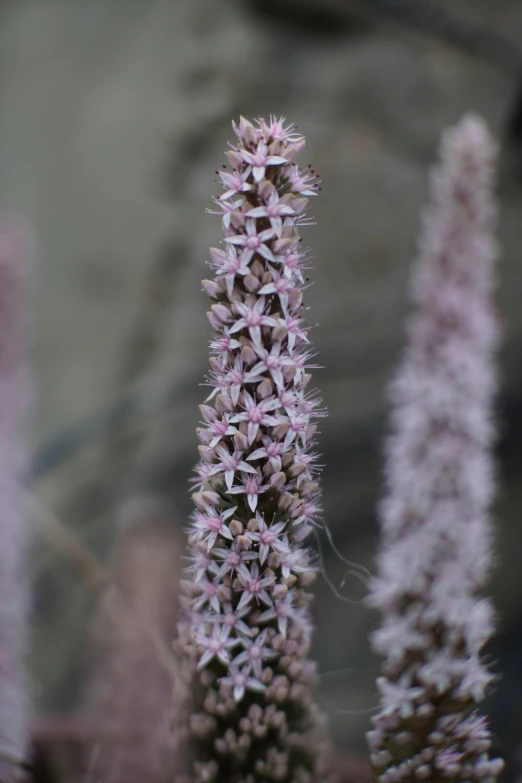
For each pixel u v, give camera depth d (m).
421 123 1.29
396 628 0.56
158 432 1.19
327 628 1.11
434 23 1.24
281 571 0.53
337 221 1.26
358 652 1.10
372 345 1.22
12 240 0.67
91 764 0.59
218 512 0.53
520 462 1.15
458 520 0.61
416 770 0.54
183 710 0.55
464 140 0.64
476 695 0.55
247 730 0.54
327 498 1.19
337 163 1.28
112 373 1.29
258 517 0.52
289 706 0.55
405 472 0.62
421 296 0.64
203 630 0.53
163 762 0.56
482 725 0.55
